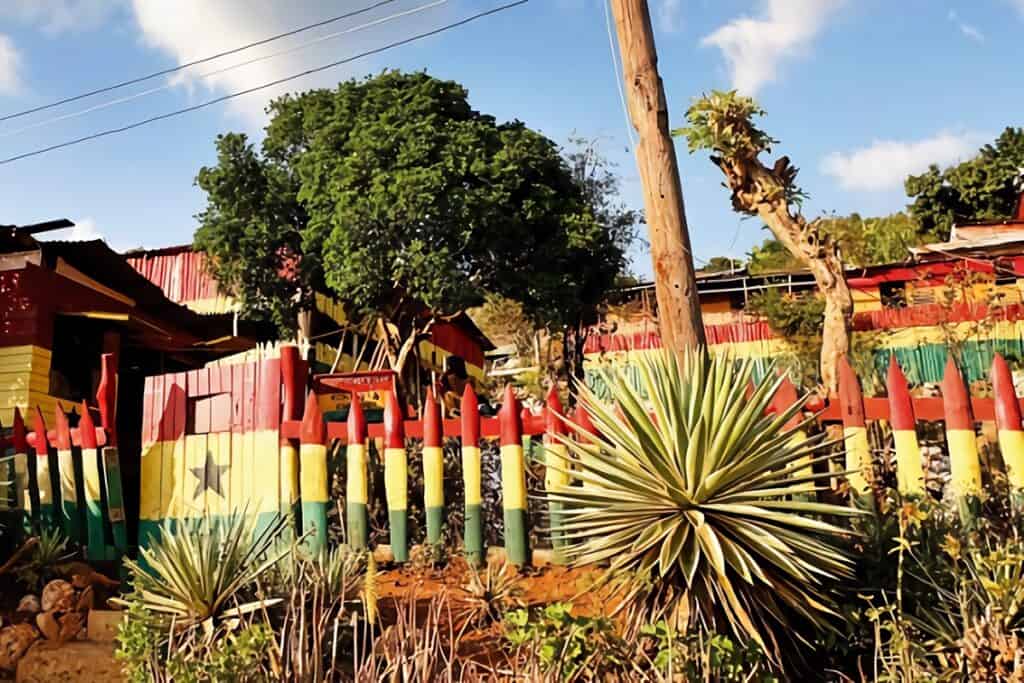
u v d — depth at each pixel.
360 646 5.87
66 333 17.42
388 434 7.85
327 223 21.73
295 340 24.44
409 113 21.05
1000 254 24.27
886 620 5.48
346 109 21.98
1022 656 4.72
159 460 8.38
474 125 21.38
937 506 6.19
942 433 8.68
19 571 7.49
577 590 6.84
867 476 6.52
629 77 7.08
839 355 12.68
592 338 27.97
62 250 17.72
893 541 5.77
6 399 15.30
